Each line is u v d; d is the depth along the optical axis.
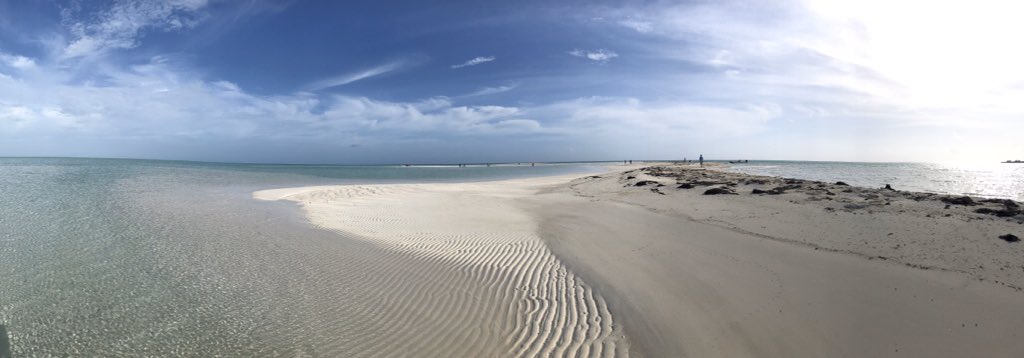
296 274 7.91
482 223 13.32
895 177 37.41
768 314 5.92
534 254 9.39
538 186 29.27
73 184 23.50
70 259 8.48
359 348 5.22
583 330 5.71
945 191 23.09
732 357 4.93
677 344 5.26
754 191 16.38
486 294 7.02
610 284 7.34
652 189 20.14
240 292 6.94
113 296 6.62
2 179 24.83
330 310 6.32
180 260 8.62
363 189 25.36
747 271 7.68
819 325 5.54
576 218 13.88
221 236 10.97
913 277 6.93
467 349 5.23
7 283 7.03
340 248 9.93
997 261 7.36
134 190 22.03
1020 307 5.73
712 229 11.11
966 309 5.77
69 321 5.70
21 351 4.89
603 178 31.64
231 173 39.88
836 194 15.05
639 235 10.89
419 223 13.39
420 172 58.50
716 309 6.16
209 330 5.57
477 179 39.59
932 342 5.04
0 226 11.45
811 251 8.64
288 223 13.23
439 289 7.25
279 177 38.41
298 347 5.20
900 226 9.78
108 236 10.57
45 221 12.36
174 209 15.66
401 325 5.87
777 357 4.89
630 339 5.43
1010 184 28.72
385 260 8.94
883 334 5.26
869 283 6.80
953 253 7.88
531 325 5.88
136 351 4.99
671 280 7.42
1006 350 4.82
